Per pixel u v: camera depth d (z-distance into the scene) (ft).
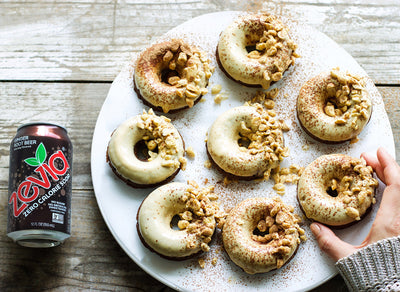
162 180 1.99
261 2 2.25
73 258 2.05
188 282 1.92
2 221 2.07
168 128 2.01
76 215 2.07
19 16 2.25
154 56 2.07
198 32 2.16
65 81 2.20
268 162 1.98
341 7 2.25
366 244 1.87
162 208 1.93
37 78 2.20
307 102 2.03
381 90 2.19
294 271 1.93
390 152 2.03
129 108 2.09
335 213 1.90
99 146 2.04
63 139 1.92
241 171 1.98
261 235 1.98
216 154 1.98
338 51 2.14
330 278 1.91
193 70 2.04
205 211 1.93
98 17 2.25
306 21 2.24
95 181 2.01
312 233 1.97
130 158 1.98
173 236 1.90
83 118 2.17
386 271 1.77
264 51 2.11
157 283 2.02
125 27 2.25
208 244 1.95
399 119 2.16
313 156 2.06
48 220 1.85
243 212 1.93
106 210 1.99
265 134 1.99
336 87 2.04
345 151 2.05
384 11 2.25
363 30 2.24
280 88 2.12
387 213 1.86
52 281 2.03
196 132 2.08
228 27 2.10
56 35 2.23
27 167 1.86
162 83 2.09
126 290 2.02
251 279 1.93
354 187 1.93
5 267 2.03
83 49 2.23
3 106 2.17
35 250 2.05
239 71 2.05
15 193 1.87
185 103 2.05
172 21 2.25
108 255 2.05
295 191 2.02
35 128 1.89
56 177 1.88
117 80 2.11
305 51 2.14
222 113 2.07
